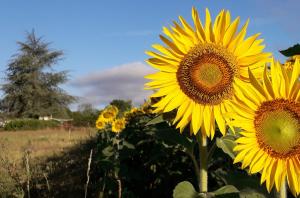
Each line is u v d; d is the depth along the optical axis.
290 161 0.65
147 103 2.29
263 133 0.66
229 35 0.81
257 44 0.81
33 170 2.08
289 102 0.66
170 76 0.83
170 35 0.83
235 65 0.81
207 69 0.81
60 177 2.22
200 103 0.82
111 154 1.88
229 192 0.77
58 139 5.63
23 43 17.14
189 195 0.79
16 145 4.43
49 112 16.48
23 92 16.34
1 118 15.80
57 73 17.00
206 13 0.82
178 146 1.41
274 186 0.70
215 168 1.23
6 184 1.79
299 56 0.79
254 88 0.67
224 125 0.80
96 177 2.09
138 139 1.94
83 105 16.00
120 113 2.96
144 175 1.61
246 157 0.65
